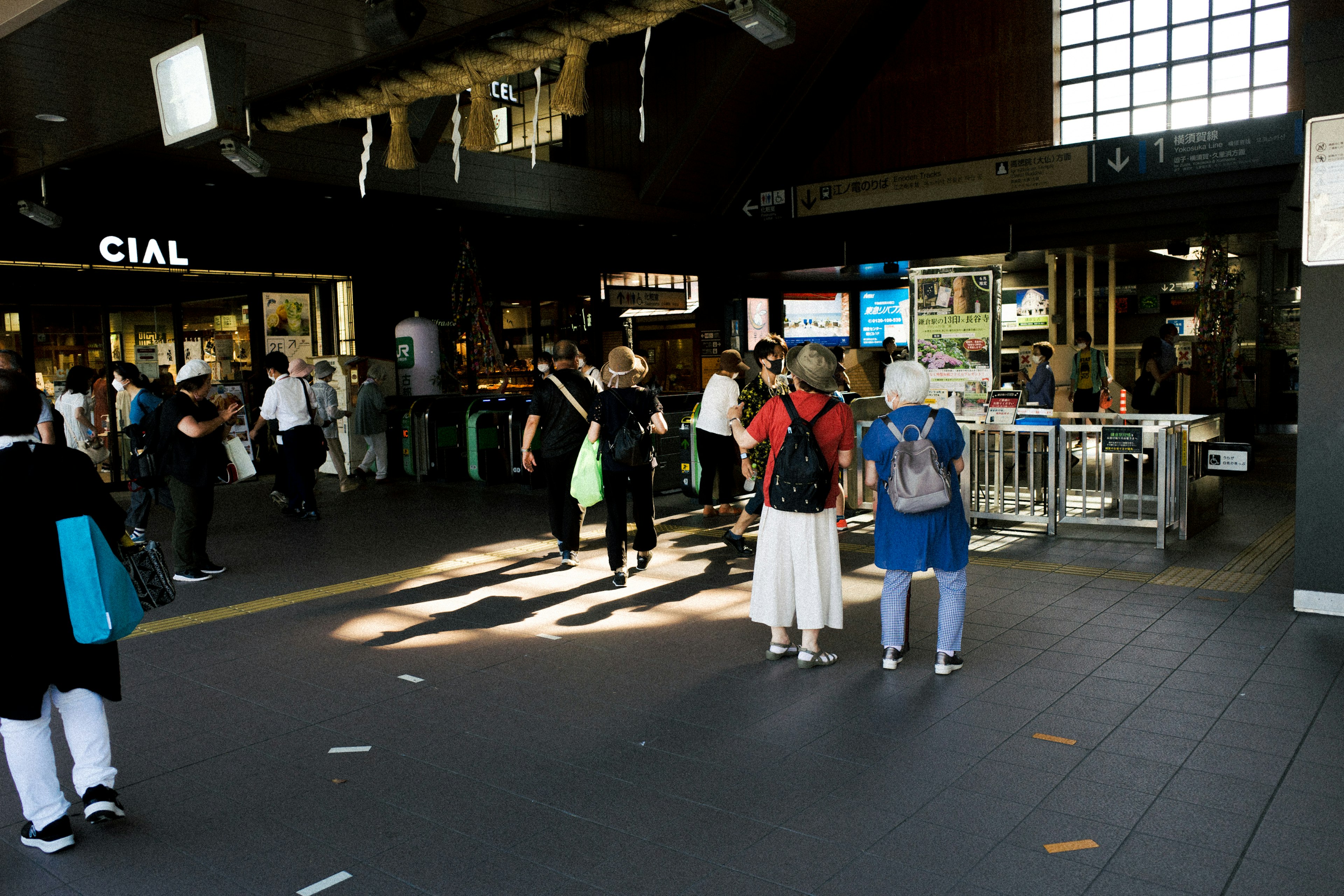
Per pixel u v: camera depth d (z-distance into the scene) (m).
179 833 3.27
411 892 2.86
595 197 16.83
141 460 7.72
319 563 7.71
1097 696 4.35
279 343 14.12
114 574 3.26
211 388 12.70
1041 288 20.80
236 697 4.63
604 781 3.61
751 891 2.82
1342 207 5.29
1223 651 4.92
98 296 12.19
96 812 3.30
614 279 18.58
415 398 13.35
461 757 3.86
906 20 17.56
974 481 8.41
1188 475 7.65
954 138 17.48
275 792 3.57
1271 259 18.81
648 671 4.88
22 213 10.00
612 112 17.47
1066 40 16.69
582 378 7.49
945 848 3.04
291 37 6.00
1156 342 12.41
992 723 4.07
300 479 9.77
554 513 7.46
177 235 12.30
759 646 5.27
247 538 8.88
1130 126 16.30
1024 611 5.79
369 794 3.54
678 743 3.95
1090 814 3.24
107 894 2.90
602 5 5.26
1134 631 5.32
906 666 4.88
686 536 8.55
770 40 4.73
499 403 12.55
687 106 16.47
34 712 3.10
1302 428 5.51
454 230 15.57
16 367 5.99
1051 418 8.42
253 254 13.13
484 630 5.68
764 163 18.44
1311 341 5.45
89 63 6.52
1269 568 6.70
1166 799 3.33
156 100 7.35
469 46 5.88
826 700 4.41
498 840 3.17
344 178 13.39
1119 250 16.55
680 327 20.62
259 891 2.89
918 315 10.00
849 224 17.69
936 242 16.94
